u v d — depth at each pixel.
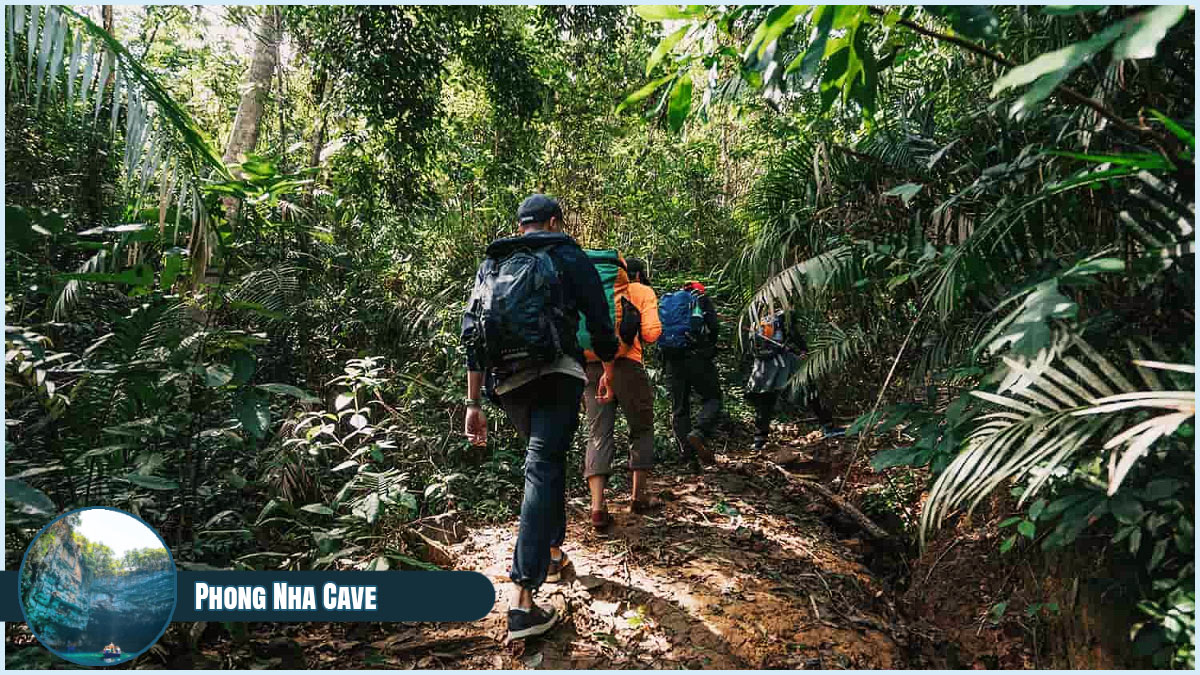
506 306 2.48
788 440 5.95
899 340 3.52
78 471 2.54
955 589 2.97
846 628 2.62
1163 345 1.93
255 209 4.14
